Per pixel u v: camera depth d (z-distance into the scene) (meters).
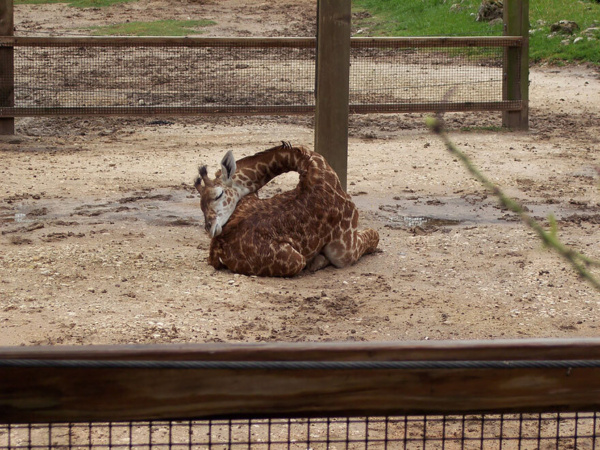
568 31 32.31
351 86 25.00
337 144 11.30
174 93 23.48
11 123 18.34
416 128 20.27
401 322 8.04
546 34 32.34
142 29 37.16
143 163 15.91
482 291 9.05
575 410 3.73
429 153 17.17
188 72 27.14
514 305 8.62
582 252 10.43
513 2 19.41
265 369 3.51
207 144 17.89
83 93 23.34
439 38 19.03
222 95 23.20
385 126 20.55
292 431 6.12
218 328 7.78
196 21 39.53
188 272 9.52
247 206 9.69
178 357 3.49
